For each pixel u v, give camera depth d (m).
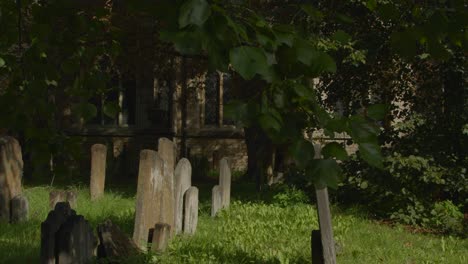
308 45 2.24
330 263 8.17
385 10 2.98
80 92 3.57
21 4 3.49
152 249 8.91
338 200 15.89
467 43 2.70
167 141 10.62
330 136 2.26
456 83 15.81
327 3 13.52
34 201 14.23
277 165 20.78
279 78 2.22
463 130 14.86
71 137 3.66
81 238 7.26
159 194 9.88
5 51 3.52
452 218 13.69
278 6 15.09
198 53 2.10
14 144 11.97
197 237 10.60
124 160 28.66
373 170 14.92
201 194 19.28
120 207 13.85
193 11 1.92
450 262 10.33
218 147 30.02
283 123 2.29
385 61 16.58
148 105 29.72
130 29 19.64
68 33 3.50
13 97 3.45
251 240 10.83
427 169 14.34
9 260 8.11
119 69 22.66
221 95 30.03
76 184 19.31
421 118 15.82
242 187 21.19
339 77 16.95
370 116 2.28
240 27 2.09
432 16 2.64
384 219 14.59
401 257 10.23
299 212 14.10
